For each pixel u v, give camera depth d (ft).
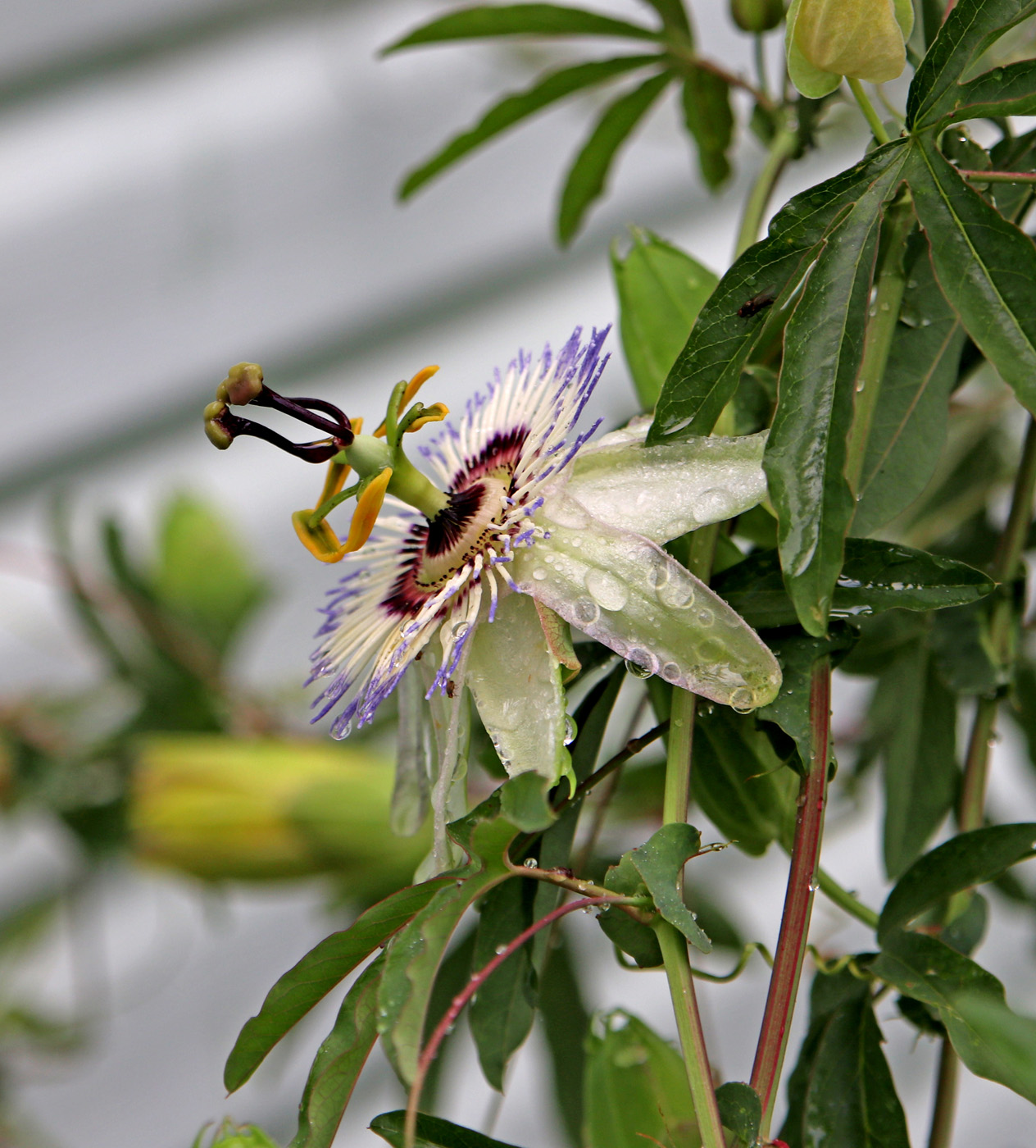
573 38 2.42
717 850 2.11
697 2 3.59
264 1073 3.30
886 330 2.16
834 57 2.12
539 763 2.12
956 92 2.11
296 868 2.67
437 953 2.07
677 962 2.10
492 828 2.08
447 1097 2.52
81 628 2.98
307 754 2.75
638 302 2.27
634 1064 2.20
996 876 2.15
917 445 2.18
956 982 2.14
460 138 2.46
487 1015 2.17
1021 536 2.25
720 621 2.11
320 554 2.21
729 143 2.44
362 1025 2.10
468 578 2.16
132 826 2.74
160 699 2.91
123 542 2.92
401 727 2.21
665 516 2.14
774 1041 2.10
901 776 2.32
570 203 2.50
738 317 2.12
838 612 2.13
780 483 2.10
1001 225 2.10
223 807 2.65
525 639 2.14
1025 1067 2.10
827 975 2.18
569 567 2.13
